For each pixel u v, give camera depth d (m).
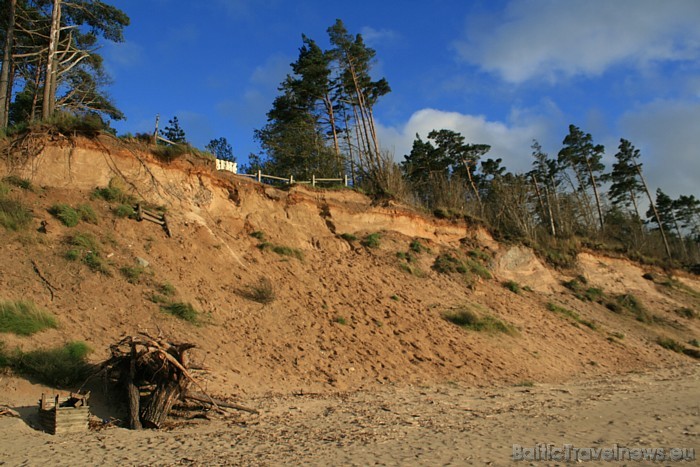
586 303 30.95
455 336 20.23
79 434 8.94
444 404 12.95
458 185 36.44
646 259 40.94
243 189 23.06
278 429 9.78
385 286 22.86
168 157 20.91
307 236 24.12
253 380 13.59
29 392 10.16
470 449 8.25
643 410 12.31
